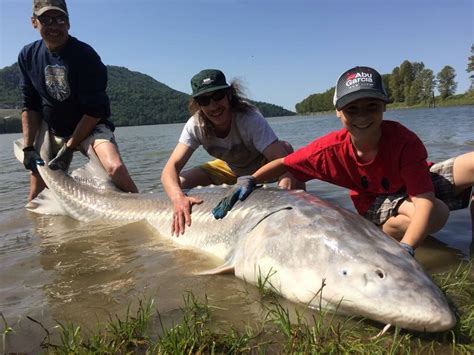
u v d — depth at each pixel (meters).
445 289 2.85
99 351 2.30
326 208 3.21
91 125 6.43
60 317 2.82
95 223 5.46
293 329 2.44
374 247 2.74
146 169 9.87
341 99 3.30
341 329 2.49
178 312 2.80
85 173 6.21
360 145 3.58
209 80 4.64
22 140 7.03
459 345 2.29
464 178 3.99
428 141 11.38
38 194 6.65
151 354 2.30
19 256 4.14
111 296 3.12
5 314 2.90
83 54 6.34
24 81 6.62
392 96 94.00
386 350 2.25
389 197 3.85
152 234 4.82
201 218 4.31
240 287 3.22
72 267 3.79
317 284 2.75
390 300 2.43
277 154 5.02
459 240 3.96
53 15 5.98
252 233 3.44
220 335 2.43
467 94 82.00
